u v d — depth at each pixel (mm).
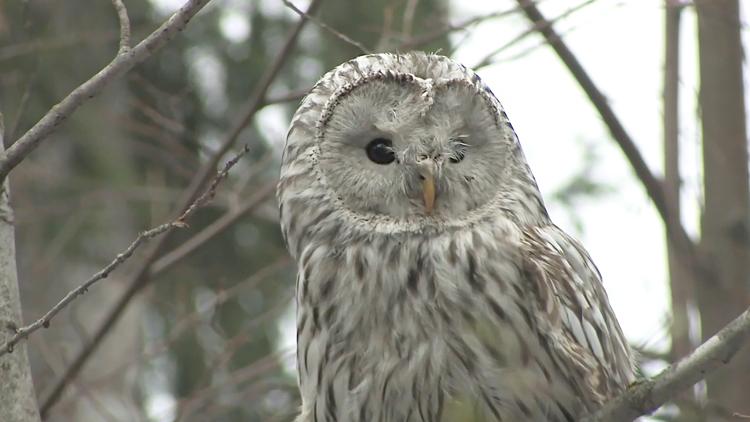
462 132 10102
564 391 9516
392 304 9656
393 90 10148
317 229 10195
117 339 16172
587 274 10180
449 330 9516
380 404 9688
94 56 15273
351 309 9773
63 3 15414
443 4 14938
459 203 9977
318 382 9961
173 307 15547
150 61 15281
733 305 13703
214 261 16172
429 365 9516
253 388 13914
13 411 8508
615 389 9945
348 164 10227
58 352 15391
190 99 15477
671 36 13742
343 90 10297
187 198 13406
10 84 14391
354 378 9758
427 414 9594
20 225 15977
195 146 15227
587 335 9766
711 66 14391
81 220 15500
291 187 10469
